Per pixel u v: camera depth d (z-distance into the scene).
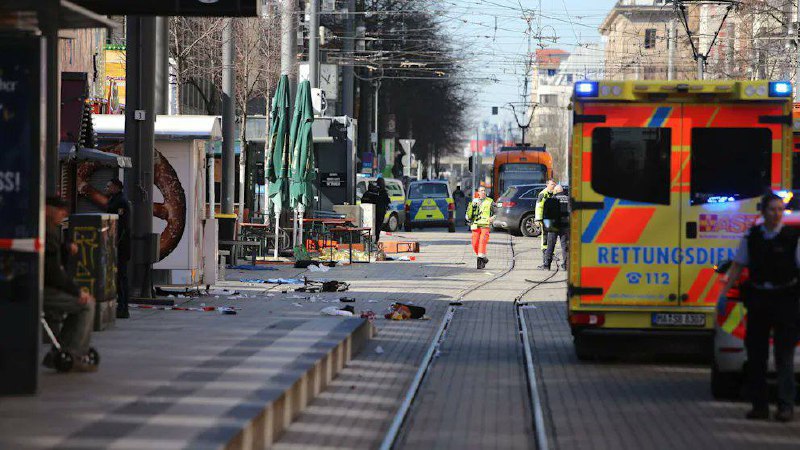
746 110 43.25
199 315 54.47
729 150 43.34
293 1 112.19
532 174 169.75
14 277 30.11
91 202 66.69
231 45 89.00
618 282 43.62
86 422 26.77
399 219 164.88
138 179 60.38
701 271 43.41
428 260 105.88
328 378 39.53
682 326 43.53
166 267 67.19
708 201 43.41
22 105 29.69
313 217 107.12
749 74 164.62
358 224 113.44
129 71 60.16
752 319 34.00
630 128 43.56
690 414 35.09
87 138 68.00
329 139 130.25
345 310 58.78
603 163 43.62
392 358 46.53
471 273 91.56
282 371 34.97
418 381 40.41
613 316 43.62
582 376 42.81
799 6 139.00
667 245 43.50
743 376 37.41
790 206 42.94
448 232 164.38
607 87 43.41
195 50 124.56
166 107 68.31
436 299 70.62
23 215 29.91
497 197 170.25
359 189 161.50
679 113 43.44
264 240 98.00
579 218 43.75
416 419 34.31
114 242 47.91
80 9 32.78
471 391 39.41
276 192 96.06
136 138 60.38
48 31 35.88
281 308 60.12
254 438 27.48
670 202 43.47
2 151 29.73
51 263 34.88
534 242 135.00
